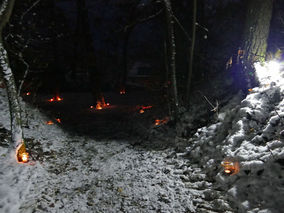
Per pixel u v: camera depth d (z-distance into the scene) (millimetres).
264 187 3389
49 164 5480
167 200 4051
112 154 6582
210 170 4672
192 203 3902
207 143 5531
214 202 3781
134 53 26438
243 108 5152
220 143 5250
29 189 4285
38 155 5727
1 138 5633
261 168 3625
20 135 5250
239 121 4973
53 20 16578
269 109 4918
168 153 6285
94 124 10266
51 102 15086
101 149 7016
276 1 8438
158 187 4523
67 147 6844
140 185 4660
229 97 7285
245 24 6938
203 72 10867
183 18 12727
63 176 5086
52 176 4984
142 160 5988
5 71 5027
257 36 6691
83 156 6363
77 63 21375
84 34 13383
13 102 5176
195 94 9070
